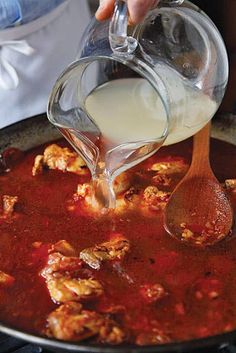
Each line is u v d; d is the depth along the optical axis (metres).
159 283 0.73
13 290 0.73
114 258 0.76
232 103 1.21
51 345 0.62
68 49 1.07
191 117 0.77
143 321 0.69
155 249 0.78
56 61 1.06
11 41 1.00
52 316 0.68
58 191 0.88
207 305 0.71
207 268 0.75
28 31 1.01
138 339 0.66
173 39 0.76
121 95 0.81
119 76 0.83
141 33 0.75
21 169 0.92
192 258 0.77
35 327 0.69
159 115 0.79
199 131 0.82
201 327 0.69
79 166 0.90
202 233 0.79
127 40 0.72
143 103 0.80
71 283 0.72
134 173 0.89
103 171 0.79
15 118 1.07
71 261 0.75
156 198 0.84
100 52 0.75
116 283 0.73
